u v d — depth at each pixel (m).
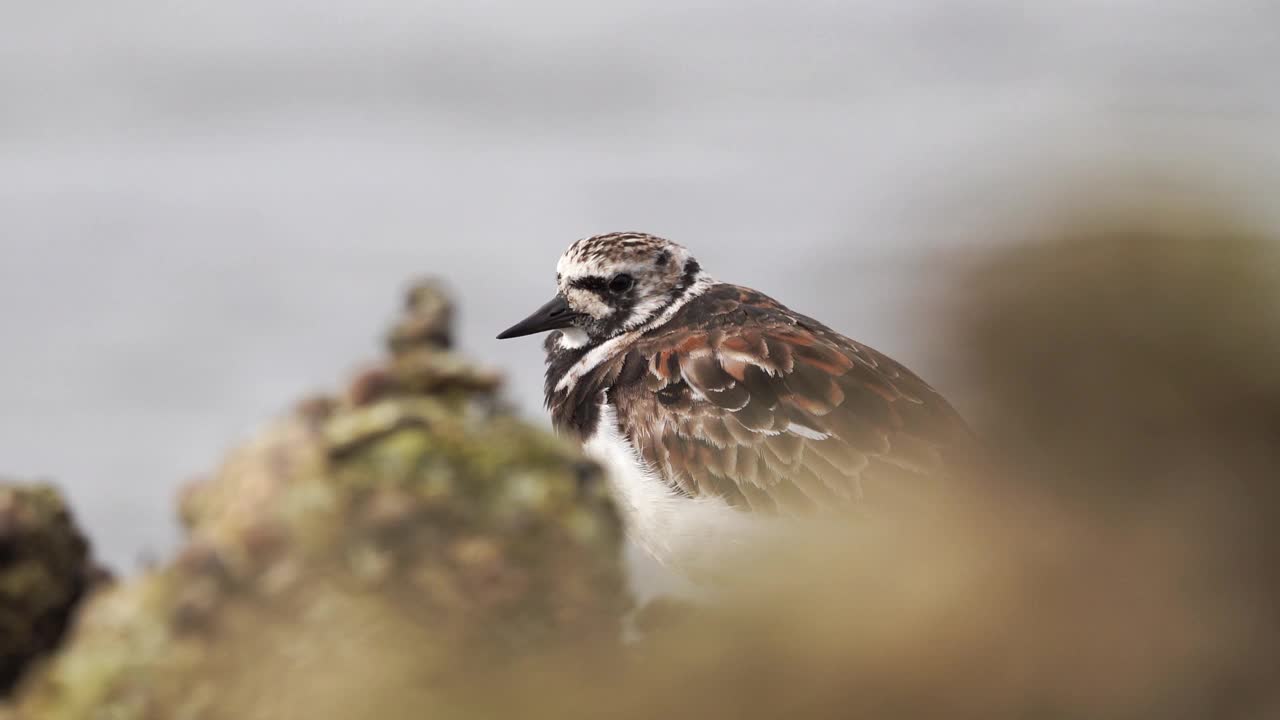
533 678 4.86
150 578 5.16
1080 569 4.72
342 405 5.50
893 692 4.49
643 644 5.16
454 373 5.51
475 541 4.99
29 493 5.93
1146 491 4.84
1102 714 4.47
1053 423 5.00
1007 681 4.51
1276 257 4.91
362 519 4.94
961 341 5.21
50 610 5.82
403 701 4.80
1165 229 5.05
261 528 4.93
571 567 5.05
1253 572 4.66
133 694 4.87
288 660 4.84
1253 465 4.71
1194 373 4.84
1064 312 5.01
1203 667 4.55
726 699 4.61
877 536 6.52
